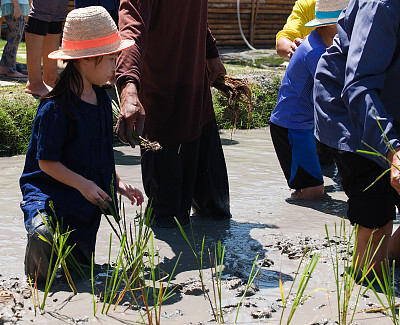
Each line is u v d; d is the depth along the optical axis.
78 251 3.68
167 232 4.51
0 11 8.43
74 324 3.10
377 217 3.52
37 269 3.53
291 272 3.83
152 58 4.35
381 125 3.14
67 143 3.59
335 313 3.30
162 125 4.46
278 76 9.48
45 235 3.49
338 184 5.98
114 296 3.26
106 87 3.78
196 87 4.46
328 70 3.64
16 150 6.69
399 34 3.29
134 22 4.04
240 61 12.13
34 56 7.10
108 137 3.73
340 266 3.91
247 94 4.91
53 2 6.95
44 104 3.53
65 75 3.55
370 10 3.23
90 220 3.75
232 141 7.61
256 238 4.42
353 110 3.27
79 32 3.50
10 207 4.90
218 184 4.79
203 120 4.65
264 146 7.41
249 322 3.17
